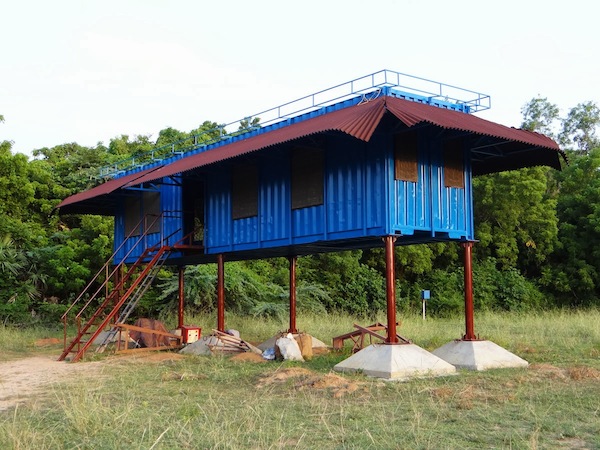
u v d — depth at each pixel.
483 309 33.81
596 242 36.31
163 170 18.39
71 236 31.75
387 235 13.41
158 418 8.71
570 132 48.84
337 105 16.16
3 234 29.36
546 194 41.12
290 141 13.87
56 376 13.48
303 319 26.92
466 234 15.17
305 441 7.43
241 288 28.78
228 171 18.06
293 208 15.75
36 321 27.02
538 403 9.50
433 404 9.38
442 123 12.49
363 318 31.98
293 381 11.71
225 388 11.46
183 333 19.11
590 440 7.39
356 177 14.22
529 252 38.19
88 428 8.15
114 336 19.17
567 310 33.09
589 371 12.03
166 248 18.62
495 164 17.91
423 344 18.17
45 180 34.31
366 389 10.70
